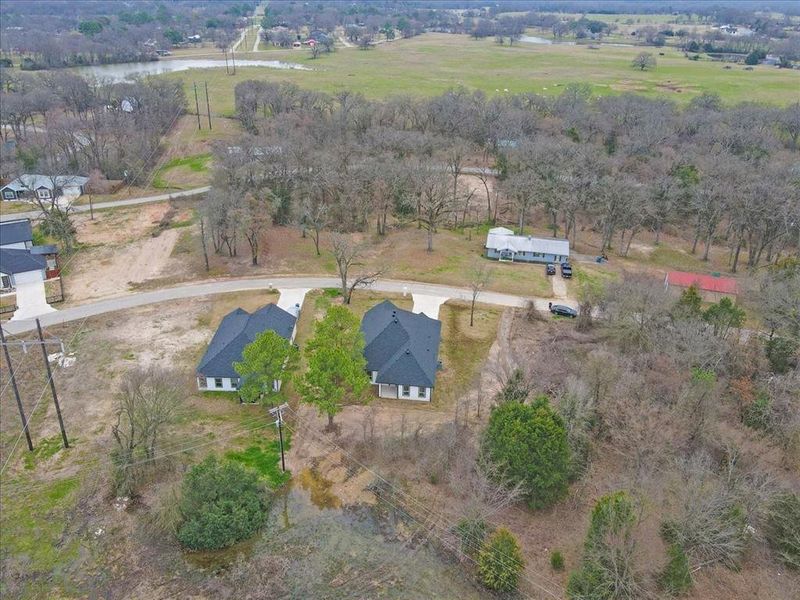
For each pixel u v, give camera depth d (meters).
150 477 49.47
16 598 40.56
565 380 56.06
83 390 59.06
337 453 52.44
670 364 56.00
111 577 42.09
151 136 134.75
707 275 84.31
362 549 44.38
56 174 107.56
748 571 42.16
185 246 91.44
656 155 116.31
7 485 48.53
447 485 49.47
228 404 58.09
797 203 86.75
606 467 49.69
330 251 87.00
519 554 41.72
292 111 139.62
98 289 78.75
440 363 64.38
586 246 98.31
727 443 47.69
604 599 37.22
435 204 94.44
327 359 51.69
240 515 44.38
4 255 79.62
